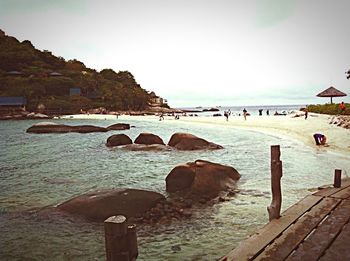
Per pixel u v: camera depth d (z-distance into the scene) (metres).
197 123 55.41
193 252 6.93
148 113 114.75
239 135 33.66
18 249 7.34
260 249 5.46
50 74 124.44
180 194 10.98
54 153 23.38
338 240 5.70
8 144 29.06
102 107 114.81
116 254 4.25
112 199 9.23
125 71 173.50
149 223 8.45
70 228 8.38
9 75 116.88
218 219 8.77
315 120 40.19
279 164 7.18
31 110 98.25
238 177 13.03
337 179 9.70
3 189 12.83
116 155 21.55
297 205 7.79
